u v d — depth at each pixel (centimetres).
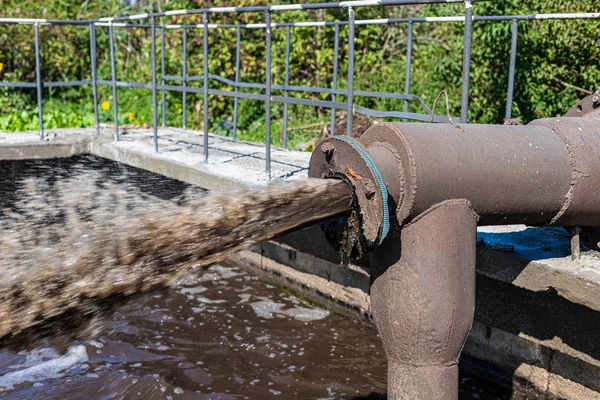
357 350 552
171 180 746
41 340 317
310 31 1275
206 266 335
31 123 1146
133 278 327
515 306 491
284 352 545
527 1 863
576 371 454
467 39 471
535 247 453
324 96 1234
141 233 340
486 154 354
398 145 344
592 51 835
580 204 378
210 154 800
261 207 338
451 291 348
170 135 976
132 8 1623
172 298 646
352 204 343
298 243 669
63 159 901
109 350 534
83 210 627
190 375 501
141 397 470
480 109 941
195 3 1355
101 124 1114
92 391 475
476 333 520
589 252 434
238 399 470
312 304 651
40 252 355
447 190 343
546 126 388
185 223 335
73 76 1505
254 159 766
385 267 356
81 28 1524
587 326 445
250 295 667
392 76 1207
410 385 357
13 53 1452
